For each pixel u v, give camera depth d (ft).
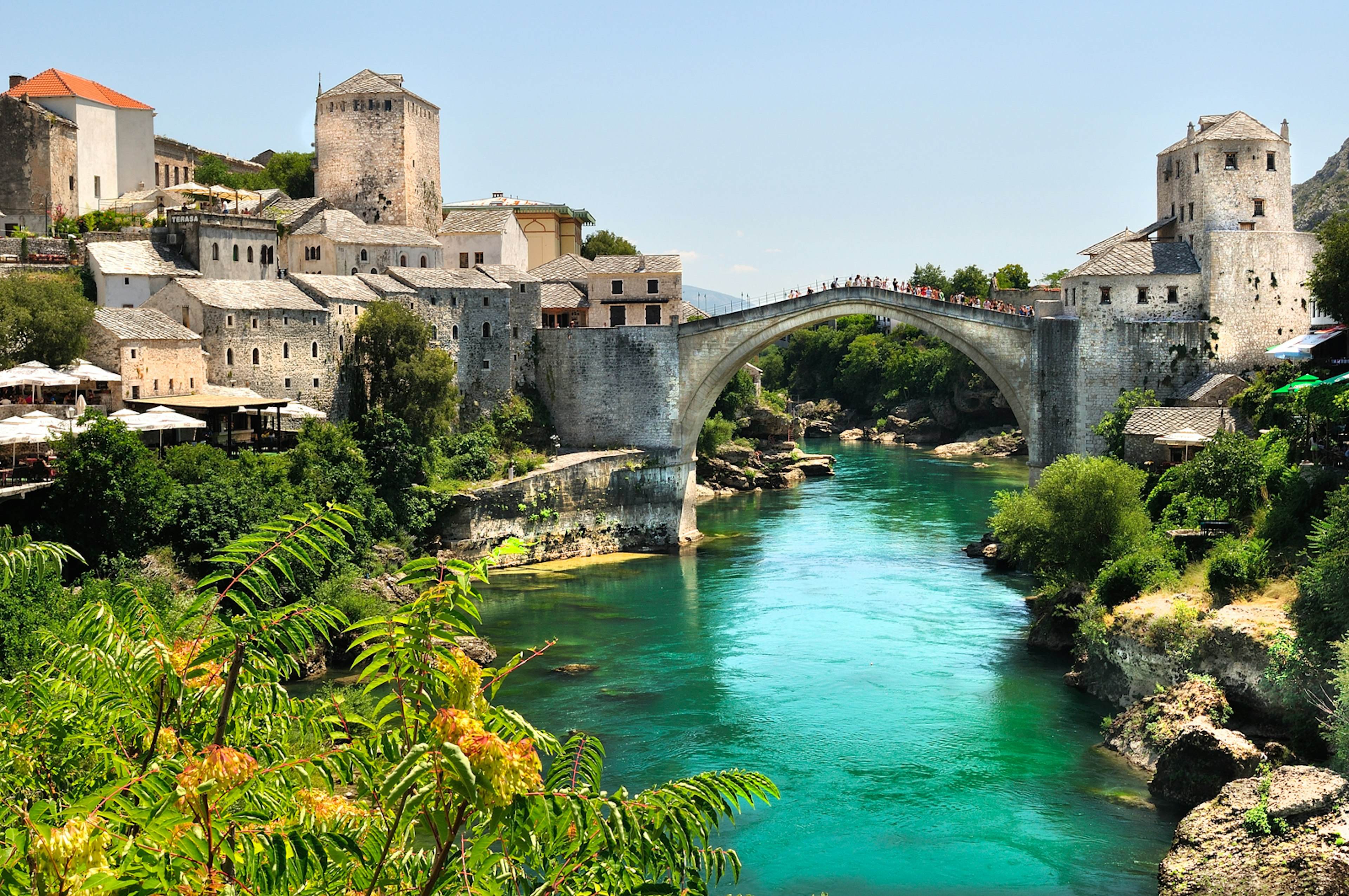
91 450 191.52
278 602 175.42
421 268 353.10
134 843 40.37
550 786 48.16
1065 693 178.81
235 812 42.34
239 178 426.10
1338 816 112.47
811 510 364.38
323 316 290.97
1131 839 128.98
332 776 47.03
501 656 202.18
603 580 270.87
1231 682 150.30
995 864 123.75
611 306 378.12
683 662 198.18
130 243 293.64
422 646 42.88
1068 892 117.91
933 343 614.75
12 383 212.64
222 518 201.16
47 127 328.70
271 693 53.88
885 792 142.51
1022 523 217.15
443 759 37.93
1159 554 188.14
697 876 47.47
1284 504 181.06
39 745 52.80
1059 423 300.81
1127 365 294.66
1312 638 138.92
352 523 229.25
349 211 387.14
